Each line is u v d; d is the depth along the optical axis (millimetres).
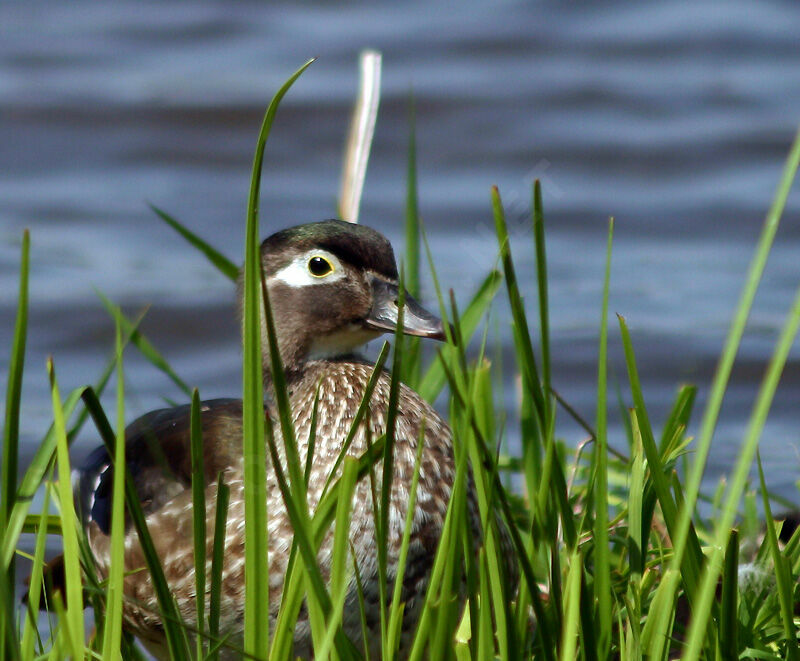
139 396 17531
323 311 8711
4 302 20250
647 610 7168
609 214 22625
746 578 7434
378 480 7430
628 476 8742
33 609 5859
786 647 6961
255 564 5840
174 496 8164
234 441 8289
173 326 19812
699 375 17844
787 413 16766
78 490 9328
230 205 23219
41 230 22734
